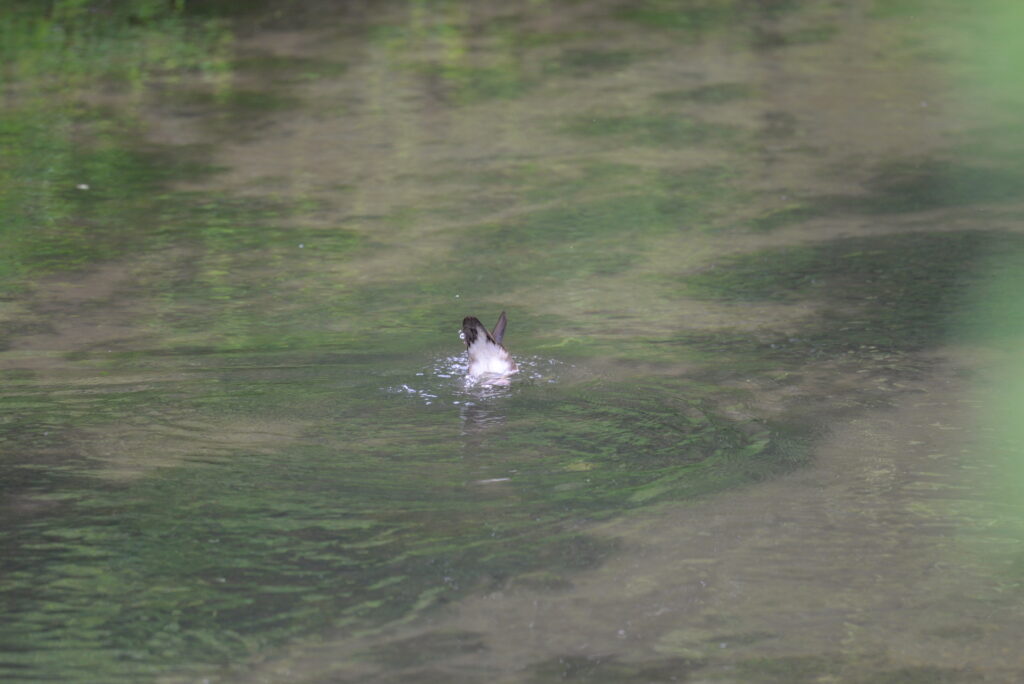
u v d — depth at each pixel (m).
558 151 40.59
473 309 26.34
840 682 12.85
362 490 17.06
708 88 48.31
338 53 53.34
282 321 25.42
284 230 32.72
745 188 36.56
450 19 59.47
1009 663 13.20
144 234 32.28
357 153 40.22
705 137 42.19
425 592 14.56
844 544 15.71
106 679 12.81
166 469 17.73
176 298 27.09
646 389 21.11
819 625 13.93
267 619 14.01
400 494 16.95
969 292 26.86
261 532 15.91
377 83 48.84
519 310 26.27
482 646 13.46
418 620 13.98
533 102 46.47
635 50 54.06
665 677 12.91
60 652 13.31
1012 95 46.84
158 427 19.28
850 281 27.95
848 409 20.20
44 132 42.12
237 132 42.50
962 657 13.31
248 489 17.09
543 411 19.98
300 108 45.44
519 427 19.28
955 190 35.88
